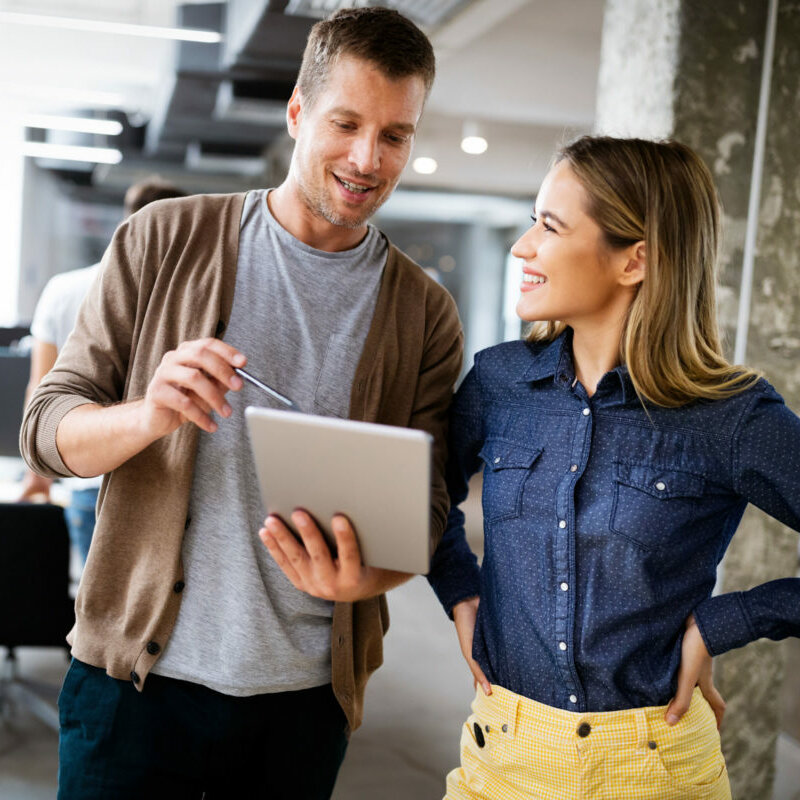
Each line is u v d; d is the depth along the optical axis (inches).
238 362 50.7
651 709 54.1
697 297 57.1
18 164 485.7
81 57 295.3
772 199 100.6
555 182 56.6
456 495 68.3
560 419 57.4
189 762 61.0
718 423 54.6
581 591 54.5
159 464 60.0
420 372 67.4
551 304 56.8
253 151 361.1
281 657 60.9
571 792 53.5
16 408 187.2
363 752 132.7
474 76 276.2
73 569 185.0
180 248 62.1
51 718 135.2
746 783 106.1
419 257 538.6
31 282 497.7
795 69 99.5
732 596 55.4
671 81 98.0
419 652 174.4
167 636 59.2
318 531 49.9
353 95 57.0
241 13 199.8
